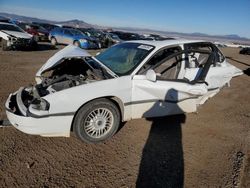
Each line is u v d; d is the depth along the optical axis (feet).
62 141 11.64
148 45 13.69
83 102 10.56
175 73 13.98
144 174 9.62
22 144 11.05
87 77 12.53
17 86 19.60
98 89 10.91
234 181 9.48
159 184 9.10
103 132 11.74
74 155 10.57
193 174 9.80
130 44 14.93
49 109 9.98
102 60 14.21
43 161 9.95
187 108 13.92
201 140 12.75
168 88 12.44
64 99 10.19
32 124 9.93
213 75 15.49
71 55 13.41
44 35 66.64
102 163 10.16
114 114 11.66
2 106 14.89
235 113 17.26
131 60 13.08
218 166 10.44
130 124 13.92
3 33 42.11
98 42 58.54
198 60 15.26
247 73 35.81
